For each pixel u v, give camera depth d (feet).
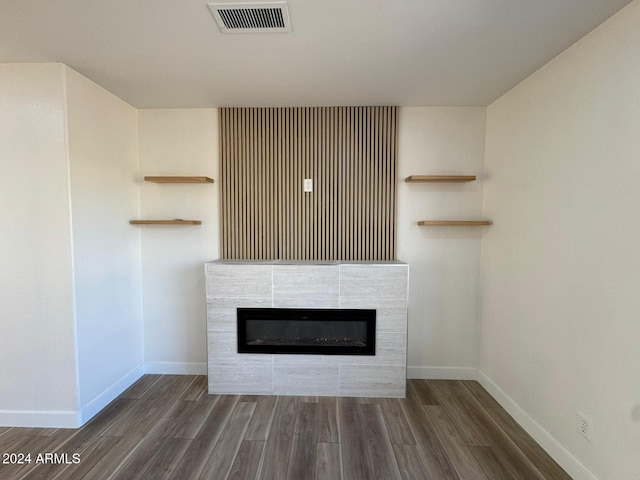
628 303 4.97
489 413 8.21
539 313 7.08
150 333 10.25
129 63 7.04
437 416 8.04
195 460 6.45
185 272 10.14
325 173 9.94
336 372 8.98
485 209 9.61
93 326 8.00
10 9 5.13
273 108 9.90
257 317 8.98
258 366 9.06
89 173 7.84
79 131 7.49
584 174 5.85
